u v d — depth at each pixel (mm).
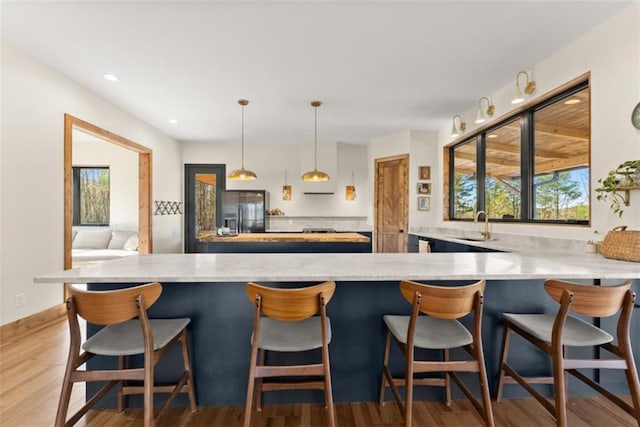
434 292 1462
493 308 1968
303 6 2166
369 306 1935
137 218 6211
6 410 1794
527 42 2600
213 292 1871
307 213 6754
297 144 6738
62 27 2424
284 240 3816
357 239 3832
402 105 4145
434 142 5418
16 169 2816
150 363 1454
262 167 6797
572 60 2604
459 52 2770
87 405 1531
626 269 1741
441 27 2400
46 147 3105
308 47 2699
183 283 1860
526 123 3326
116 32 2494
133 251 5539
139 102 4102
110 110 4129
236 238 3875
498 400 1919
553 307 1976
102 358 1828
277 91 3691
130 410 1824
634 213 2133
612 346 1600
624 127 2193
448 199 5207
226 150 6742
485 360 1969
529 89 3008
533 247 3082
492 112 3600
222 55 2848
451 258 2156
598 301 1494
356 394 1931
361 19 2307
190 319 1855
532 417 1774
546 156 3111
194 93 3773
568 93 2768
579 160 2717
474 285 1487
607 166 2322
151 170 5359
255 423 1720
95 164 6215
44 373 2186
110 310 1392
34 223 2986
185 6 2166
